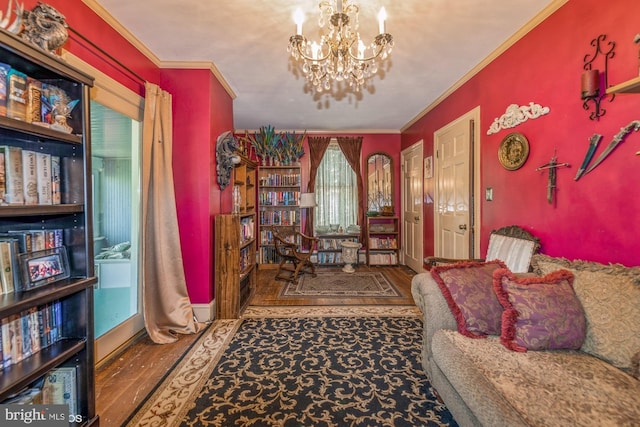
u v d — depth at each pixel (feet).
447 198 11.95
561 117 6.51
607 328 4.48
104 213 8.20
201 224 9.35
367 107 13.87
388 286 13.26
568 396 3.59
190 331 8.44
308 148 18.43
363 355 7.16
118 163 8.24
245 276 10.66
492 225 8.99
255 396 5.66
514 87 7.94
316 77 7.16
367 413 5.19
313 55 6.36
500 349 4.71
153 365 6.79
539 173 7.13
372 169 18.54
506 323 4.96
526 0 6.47
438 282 5.74
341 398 5.59
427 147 13.96
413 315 9.79
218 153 9.98
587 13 5.88
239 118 15.67
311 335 8.29
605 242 5.54
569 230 6.31
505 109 8.32
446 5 6.61
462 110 10.62
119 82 7.39
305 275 15.28
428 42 8.14
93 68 6.54
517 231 7.59
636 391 3.68
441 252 12.53
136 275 8.37
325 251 17.90
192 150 9.30
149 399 5.58
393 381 6.12
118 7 6.68
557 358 4.46
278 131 18.37
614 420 3.20
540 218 7.11
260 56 8.92
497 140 8.71
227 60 9.18
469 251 10.05
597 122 5.69
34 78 4.14
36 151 4.16
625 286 4.50
